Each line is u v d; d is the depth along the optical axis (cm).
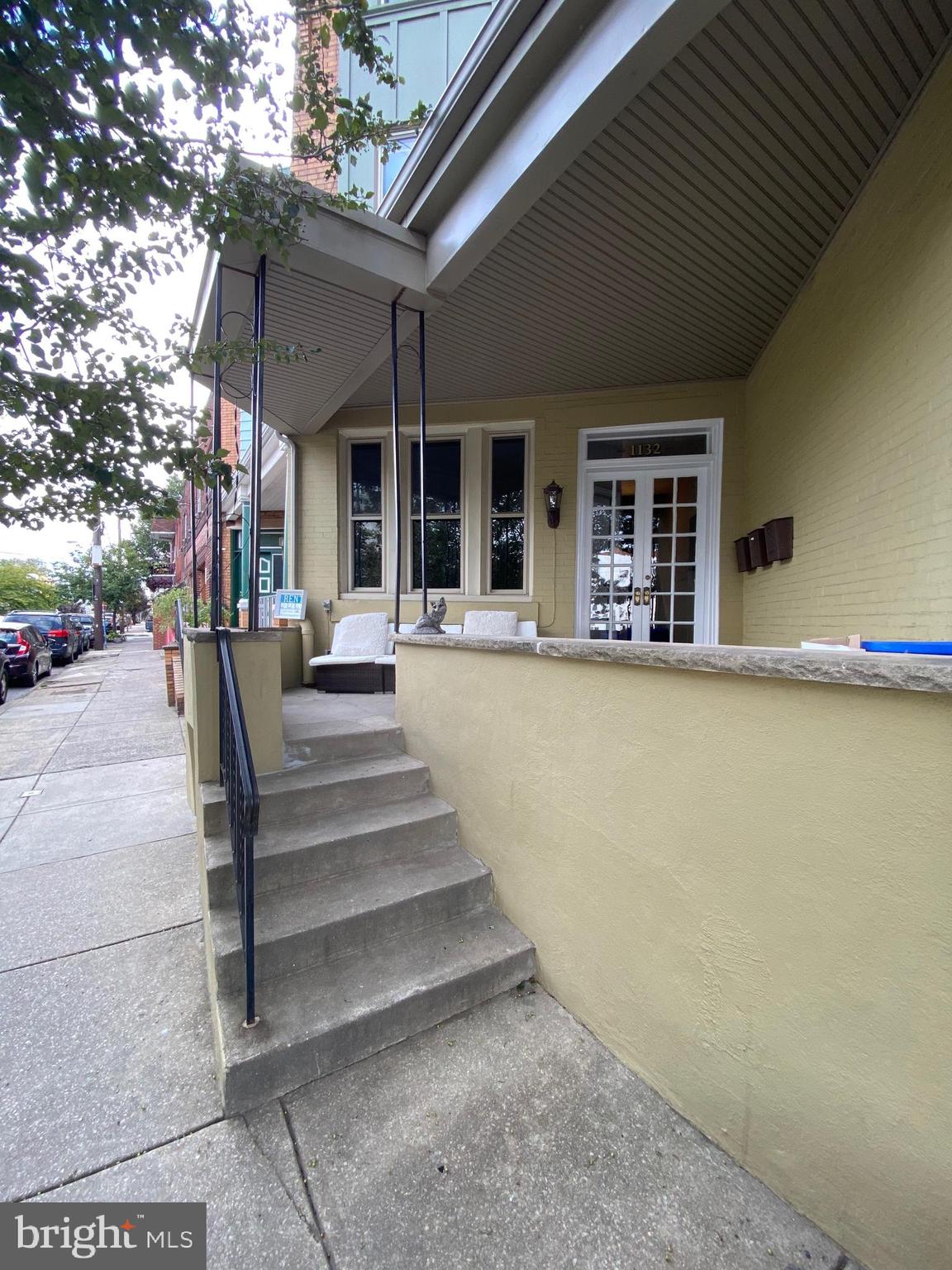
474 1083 185
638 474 546
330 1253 136
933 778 116
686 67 227
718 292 378
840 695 131
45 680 1277
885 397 265
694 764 167
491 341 442
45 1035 206
